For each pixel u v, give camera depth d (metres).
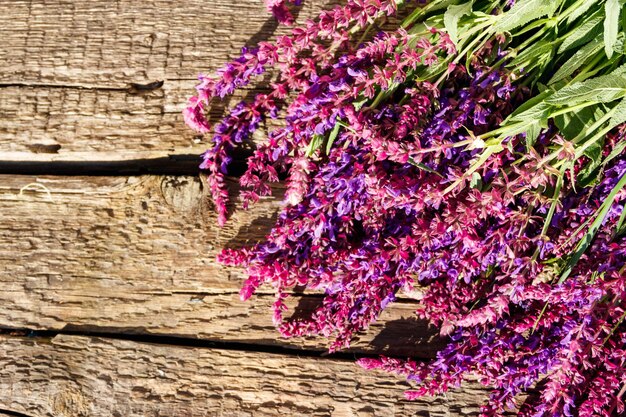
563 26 1.35
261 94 1.39
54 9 1.42
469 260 1.33
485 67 1.34
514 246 1.32
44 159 1.42
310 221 1.34
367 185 1.33
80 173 1.43
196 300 1.41
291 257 1.36
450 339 1.41
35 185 1.42
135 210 1.41
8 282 1.41
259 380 1.40
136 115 1.42
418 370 1.36
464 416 1.40
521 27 1.37
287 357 1.41
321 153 1.39
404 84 1.38
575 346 1.32
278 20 1.41
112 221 1.41
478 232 1.35
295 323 1.37
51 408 1.40
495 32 1.33
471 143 1.30
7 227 1.41
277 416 1.40
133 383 1.40
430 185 1.31
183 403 1.40
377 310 1.35
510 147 1.31
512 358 1.37
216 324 1.41
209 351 1.40
